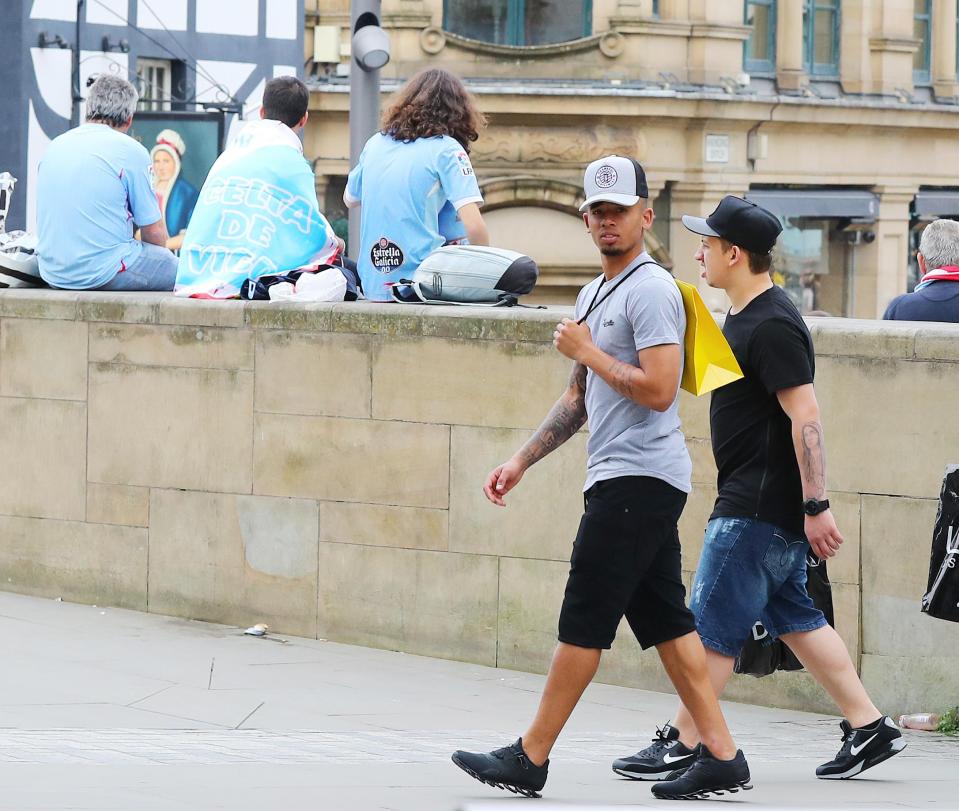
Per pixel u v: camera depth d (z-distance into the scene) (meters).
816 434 20.97
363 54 40.97
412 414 29.50
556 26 90.25
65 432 32.97
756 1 96.88
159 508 32.06
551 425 21.11
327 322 30.12
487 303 29.66
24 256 34.50
